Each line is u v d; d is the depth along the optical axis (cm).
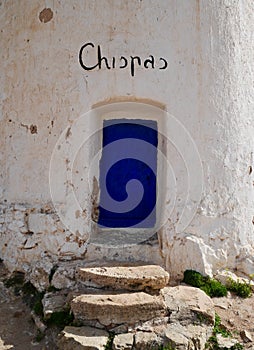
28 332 366
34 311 379
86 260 422
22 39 461
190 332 332
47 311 359
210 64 432
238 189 435
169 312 344
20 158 455
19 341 356
